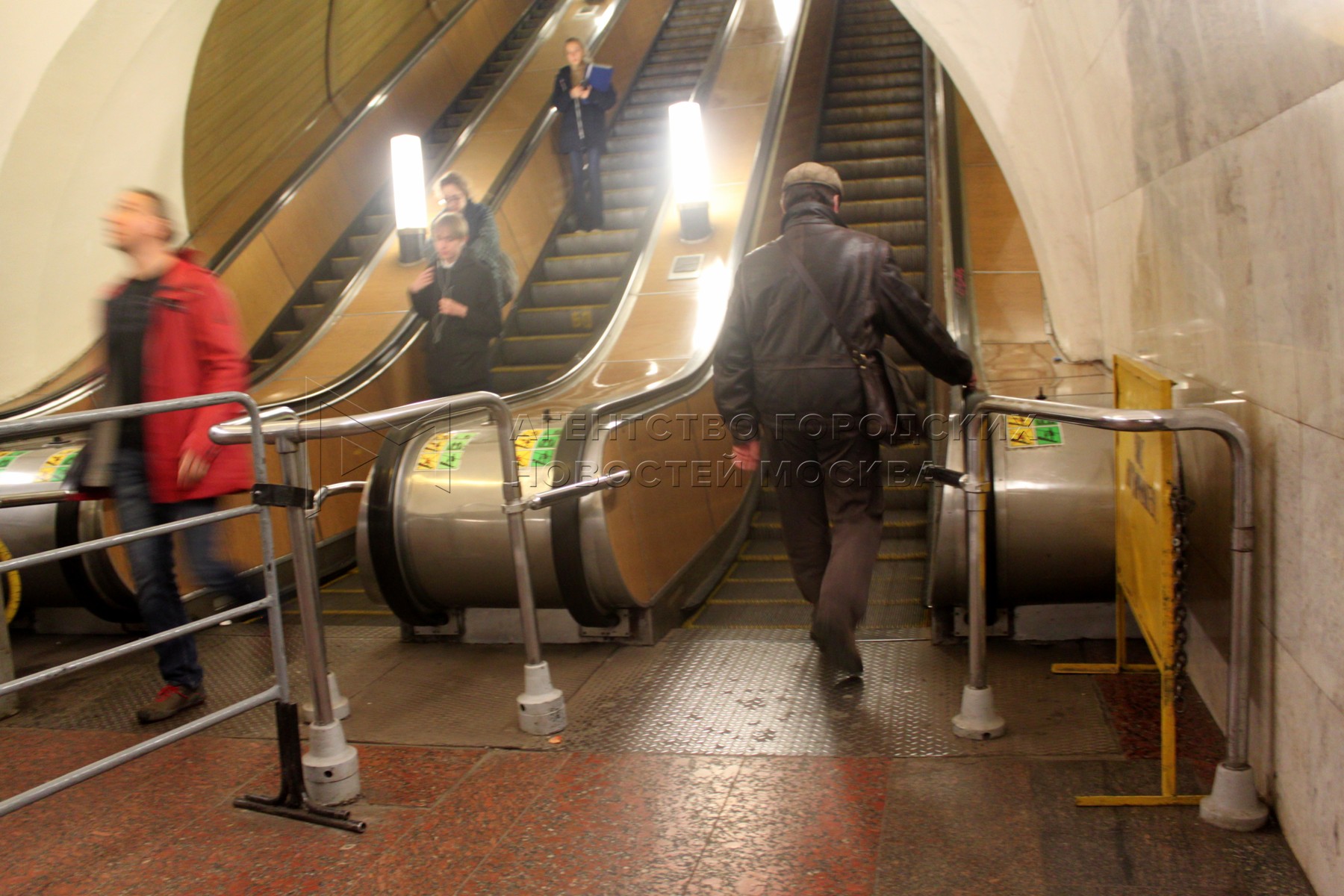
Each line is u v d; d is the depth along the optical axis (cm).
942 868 223
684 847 239
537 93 979
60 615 461
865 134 985
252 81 833
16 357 586
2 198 554
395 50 1088
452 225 532
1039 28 394
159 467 320
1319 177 174
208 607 473
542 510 378
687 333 621
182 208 708
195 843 256
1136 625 360
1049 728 290
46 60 536
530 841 246
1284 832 220
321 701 272
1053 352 488
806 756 283
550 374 727
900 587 454
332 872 238
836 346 316
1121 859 220
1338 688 182
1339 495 177
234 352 323
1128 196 351
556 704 314
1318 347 182
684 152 713
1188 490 299
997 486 347
